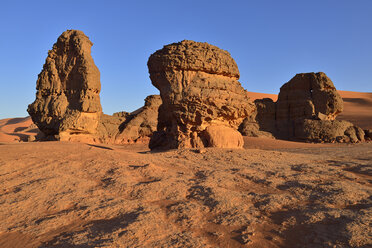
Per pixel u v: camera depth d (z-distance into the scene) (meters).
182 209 5.07
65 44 27.30
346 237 3.85
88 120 26.47
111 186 6.45
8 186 6.34
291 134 37.25
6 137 43.28
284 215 4.90
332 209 5.01
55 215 4.64
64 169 7.96
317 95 37.28
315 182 7.28
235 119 16.05
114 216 4.70
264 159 11.80
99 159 9.30
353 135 32.59
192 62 15.08
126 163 9.02
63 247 3.49
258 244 3.81
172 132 15.70
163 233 4.06
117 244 3.58
